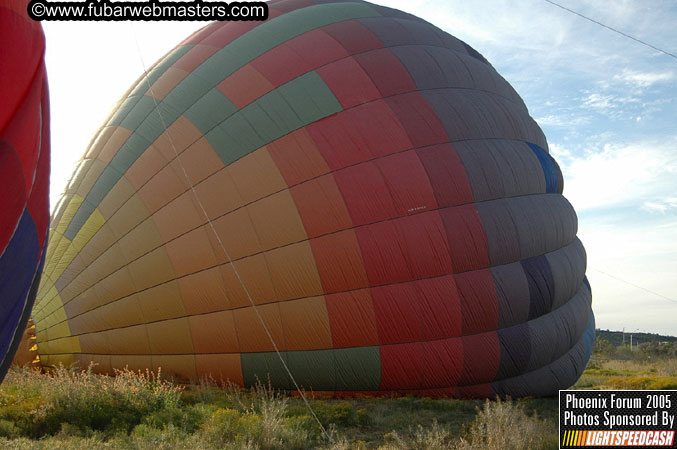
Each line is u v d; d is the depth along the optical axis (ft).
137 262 37.37
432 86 43.73
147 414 29.66
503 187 41.83
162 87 43.16
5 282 15.79
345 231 37.06
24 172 16.35
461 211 39.37
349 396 37.37
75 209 40.01
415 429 30.22
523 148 46.34
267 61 42.42
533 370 42.11
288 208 37.14
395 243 37.22
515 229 41.09
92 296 37.70
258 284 36.45
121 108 44.39
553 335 42.39
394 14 51.49
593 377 76.69
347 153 38.58
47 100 18.51
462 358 37.88
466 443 24.62
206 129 39.63
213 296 36.52
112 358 37.55
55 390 30.01
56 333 37.96
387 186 38.06
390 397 37.70
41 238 17.63
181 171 38.55
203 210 37.42
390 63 43.32
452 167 40.01
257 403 32.78
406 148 39.55
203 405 31.86
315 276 36.45
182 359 37.27
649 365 106.32
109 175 40.01
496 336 39.32
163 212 37.78
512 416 27.20
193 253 36.86
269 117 39.45
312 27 45.39
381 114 40.29
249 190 37.52
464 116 42.98
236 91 40.86
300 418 29.78
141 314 37.11
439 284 37.76
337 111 39.96
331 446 26.23
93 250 38.29
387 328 36.68
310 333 36.29
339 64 42.39
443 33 52.80
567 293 45.37
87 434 26.50
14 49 16.25
